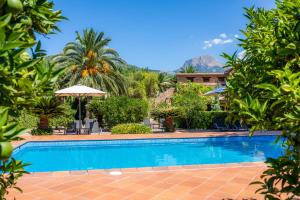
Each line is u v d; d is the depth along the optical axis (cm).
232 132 1777
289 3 201
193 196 584
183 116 2062
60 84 2686
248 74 262
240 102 218
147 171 775
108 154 1398
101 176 732
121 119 2066
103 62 2930
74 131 1858
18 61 166
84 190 624
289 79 180
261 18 279
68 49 2831
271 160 227
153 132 1875
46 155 1372
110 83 2855
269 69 238
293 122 201
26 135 1625
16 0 151
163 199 569
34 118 1706
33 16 192
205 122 2056
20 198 573
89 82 2725
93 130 1853
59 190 624
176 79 5422
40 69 171
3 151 125
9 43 129
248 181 684
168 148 1512
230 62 284
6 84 156
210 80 5131
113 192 612
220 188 634
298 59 203
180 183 673
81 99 2630
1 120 129
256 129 229
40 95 178
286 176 212
